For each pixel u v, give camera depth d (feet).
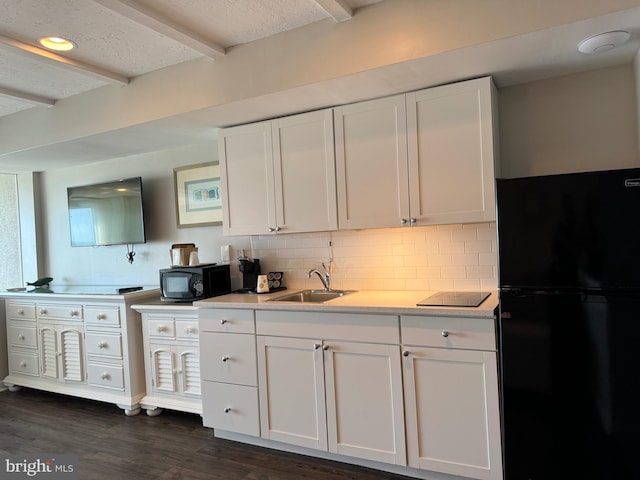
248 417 8.57
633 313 5.53
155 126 9.42
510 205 6.12
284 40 7.55
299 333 7.95
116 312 10.53
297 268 10.40
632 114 7.27
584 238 5.74
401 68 6.88
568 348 5.84
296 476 7.49
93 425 9.98
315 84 7.37
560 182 5.87
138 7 6.30
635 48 6.56
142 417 10.34
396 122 7.97
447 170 7.59
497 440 6.48
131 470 7.92
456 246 8.68
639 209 5.50
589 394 5.75
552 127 7.79
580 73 7.55
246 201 9.56
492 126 7.29
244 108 8.48
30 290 12.78
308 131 8.82
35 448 8.93
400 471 7.36
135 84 9.16
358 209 8.38
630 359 5.55
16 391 12.65
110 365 10.71
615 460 5.65
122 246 13.08
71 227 13.53
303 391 7.98
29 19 6.68
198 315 9.10
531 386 6.05
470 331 6.59
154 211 12.45
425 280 8.96
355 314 7.43
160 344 10.05
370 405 7.39
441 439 6.88
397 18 6.66
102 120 9.62
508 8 5.95
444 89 7.58
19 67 8.30
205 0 6.40
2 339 12.92
